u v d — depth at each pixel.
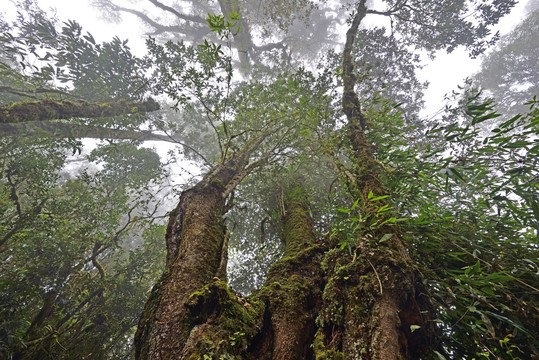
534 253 2.44
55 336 4.87
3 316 4.09
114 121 8.11
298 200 5.76
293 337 2.53
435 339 2.13
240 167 6.41
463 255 2.62
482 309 2.18
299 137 6.74
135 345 2.61
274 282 3.07
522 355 1.97
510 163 2.87
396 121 4.61
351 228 2.84
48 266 5.57
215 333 2.31
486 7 8.16
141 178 9.53
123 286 6.74
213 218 3.99
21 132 6.83
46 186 6.78
